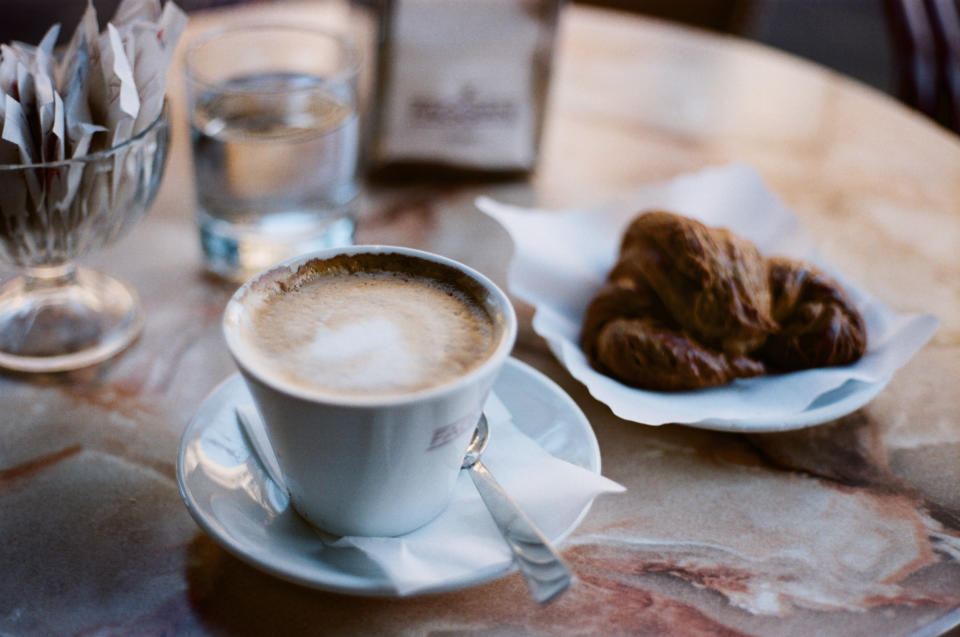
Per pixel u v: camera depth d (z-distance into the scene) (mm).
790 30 2041
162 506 458
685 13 1120
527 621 415
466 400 399
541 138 681
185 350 541
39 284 553
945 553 444
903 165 694
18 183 472
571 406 476
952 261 609
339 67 671
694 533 451
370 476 405
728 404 500
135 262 602
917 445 497
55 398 508
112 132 490
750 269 530
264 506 434
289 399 387
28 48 523
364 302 442
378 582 398
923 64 853
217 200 597
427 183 689
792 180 675
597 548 444
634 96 765
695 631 412
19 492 460
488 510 429
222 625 412
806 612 419
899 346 517
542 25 644
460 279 452
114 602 418
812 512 462
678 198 603
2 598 418
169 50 503
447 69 649
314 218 625
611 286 542
